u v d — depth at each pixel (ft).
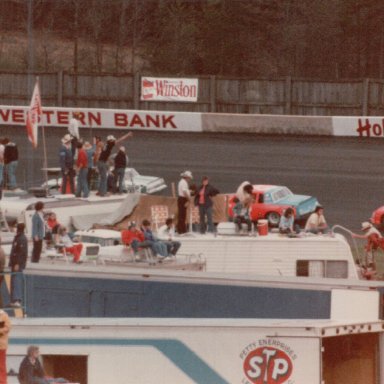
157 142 564.71
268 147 554.87
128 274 203.00
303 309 196.65
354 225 408.67
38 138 567.59
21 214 294.66
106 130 596.70
